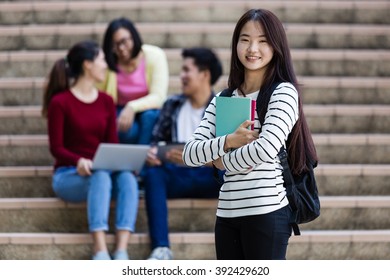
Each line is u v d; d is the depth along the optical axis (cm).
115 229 975
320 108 1137
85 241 954
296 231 658
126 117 1059
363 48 1290
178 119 1030
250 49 643
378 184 1045
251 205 631
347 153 1091
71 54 1003
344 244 960
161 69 1105
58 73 1005
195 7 1327
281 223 636
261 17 646
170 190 979
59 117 985
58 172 984
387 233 967
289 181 649
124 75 1102
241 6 1327
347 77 1236
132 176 959
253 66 645
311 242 958
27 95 1187
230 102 638
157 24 1319
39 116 1134
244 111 632
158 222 941
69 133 996
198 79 1022
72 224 998
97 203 935
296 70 1236
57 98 991
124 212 940
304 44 1286
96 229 927
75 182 964
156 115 1072
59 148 981
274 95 634
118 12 1334
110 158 945
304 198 657
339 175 1041
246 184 635
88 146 997
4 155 1089
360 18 1334
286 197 648
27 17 1341
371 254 963
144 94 1102
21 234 975
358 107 1146
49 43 1290
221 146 629
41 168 1047
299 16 1330
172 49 1270
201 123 675
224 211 647
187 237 959
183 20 1329
